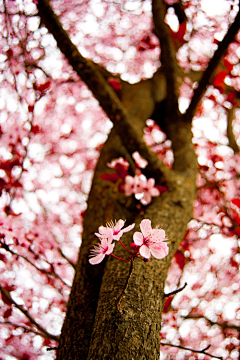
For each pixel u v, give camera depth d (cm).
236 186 410
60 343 146
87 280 167
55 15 234
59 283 391
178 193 208
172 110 295
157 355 116
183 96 441
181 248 353
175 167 249
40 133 471
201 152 432
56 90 456
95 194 226
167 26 315
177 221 191
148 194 207
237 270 425
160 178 216
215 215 403
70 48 233
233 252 414
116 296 130
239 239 356
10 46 298
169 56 301
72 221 459
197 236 391
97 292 162
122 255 159
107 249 111
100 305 131
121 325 116
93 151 505
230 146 387
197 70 405
